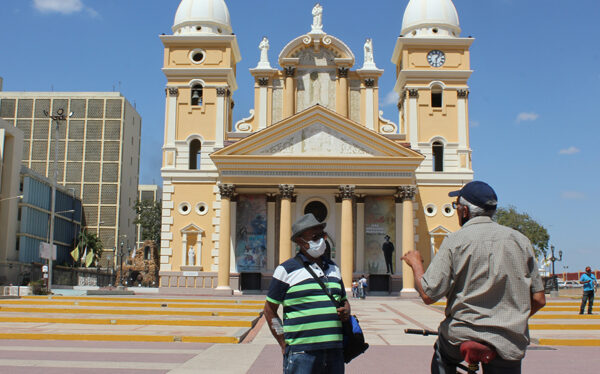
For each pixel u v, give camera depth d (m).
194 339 17.75
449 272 6.00
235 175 47.56
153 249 89.56
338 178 47.25
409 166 47.06
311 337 6.73
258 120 52.75
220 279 47.09
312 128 48.06
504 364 5.83
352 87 53.38
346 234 46.56
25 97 121.94
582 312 27.98
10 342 17.05
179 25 55.38
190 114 52.62
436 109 52.59
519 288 5.80
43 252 47.28
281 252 46.47
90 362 13.29
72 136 121.00
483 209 6.29
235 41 54.28
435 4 54.81
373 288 49.38
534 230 93.56
